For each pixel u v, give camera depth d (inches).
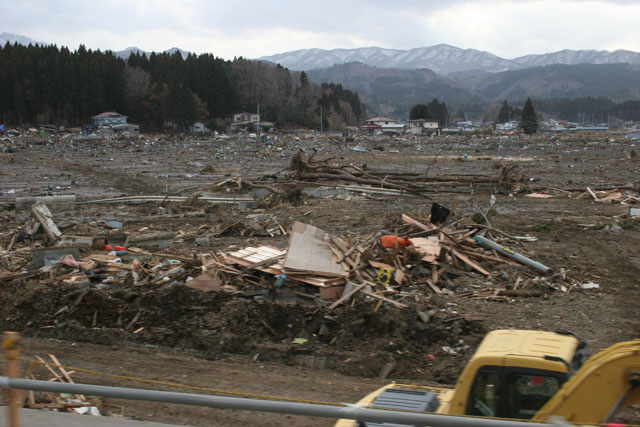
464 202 1398.9
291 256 619.2
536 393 230.7
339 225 1069.8
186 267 689.0
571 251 821.9
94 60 5984.3
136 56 7071.9
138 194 1606.8
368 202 1395.2
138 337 496.1
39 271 659.4
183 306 537.0
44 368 424.8
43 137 4648.1
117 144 4224.9
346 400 375.9
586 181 1888.5
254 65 7391.7
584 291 625.3
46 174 2197.3
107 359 453.1
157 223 1130.7
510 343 258.7
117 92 6176.2
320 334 492.1
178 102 5851.4
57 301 559.5
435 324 503.2
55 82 5718.5
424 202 1401.3
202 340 481.7
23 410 250.2
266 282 614.9
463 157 3272.6
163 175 2182.6
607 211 1235.9
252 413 350.3
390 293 575.5
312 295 567.5
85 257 759.1
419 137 6156.5
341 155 3523.6
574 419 211.9
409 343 470.0
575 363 245.4
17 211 1288.1
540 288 626.5
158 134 5708.7
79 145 4082.2
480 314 539.8
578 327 509.7
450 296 593.0
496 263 697.6
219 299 546.3
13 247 863.1
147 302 543.8
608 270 714.2
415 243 702.5
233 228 992.9
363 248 670.5
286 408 185.3
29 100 5585.6
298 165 1646.2
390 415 174.7
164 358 457.4
